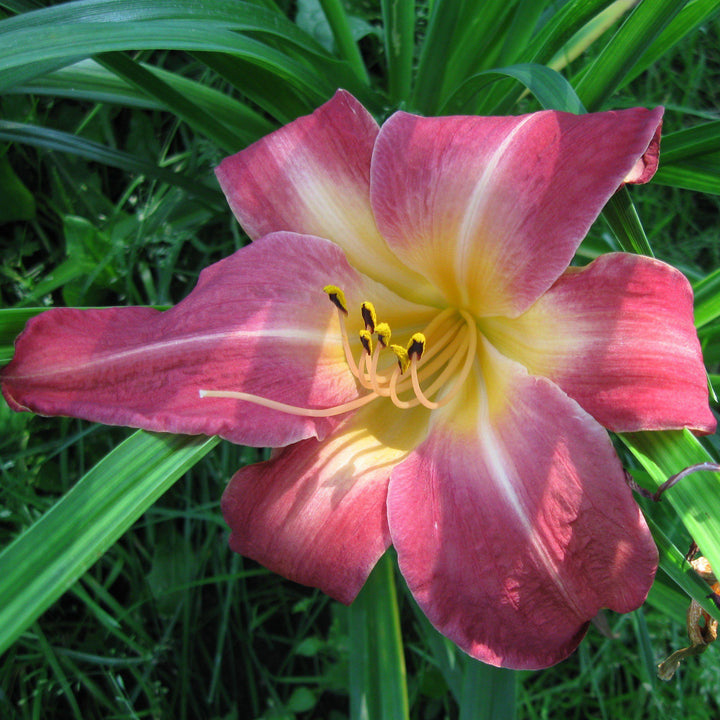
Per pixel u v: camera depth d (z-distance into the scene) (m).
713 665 0.28
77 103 0.33
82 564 0.18
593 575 0.18
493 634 0.19
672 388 0.18
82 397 0.19
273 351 0.20
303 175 0.21
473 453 0.20
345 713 0.30
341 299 0.20
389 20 0.27
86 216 0.32
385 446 0.21
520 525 0.19
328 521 0.20
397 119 0.20
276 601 0.31
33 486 0.30
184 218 0.31
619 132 0.18
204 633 0.30
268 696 0.30
